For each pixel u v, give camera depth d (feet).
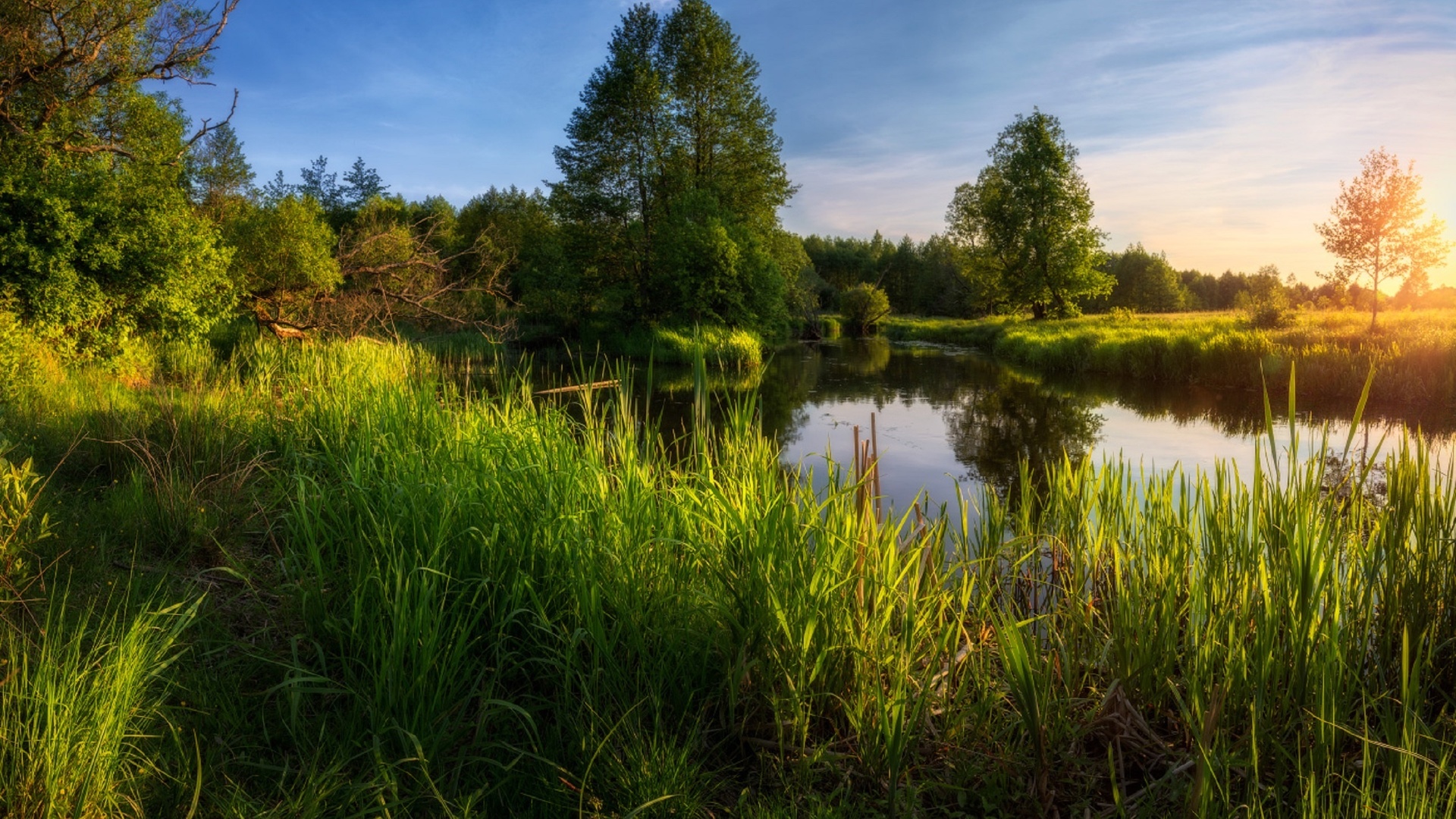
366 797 7.43
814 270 224.53
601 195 117.80
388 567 10.05
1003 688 10.20
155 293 35.04
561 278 117.70
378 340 51.39
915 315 269.23
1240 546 11.36
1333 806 7.74
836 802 8.25
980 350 111.65
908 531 18.03
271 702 9.16
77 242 32.94
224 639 10.09
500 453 13.51
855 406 49.62
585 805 7.72
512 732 8.90
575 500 11.81
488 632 10.28
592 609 9.60
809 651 9.48
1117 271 265.95
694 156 121.90
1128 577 12.19
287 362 34.19
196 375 29.94
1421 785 7.52
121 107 48.65
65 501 14.19
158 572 11.82
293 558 12.21
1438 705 10.28
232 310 43.24
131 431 17.87
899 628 10.39
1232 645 9.52
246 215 58.70
